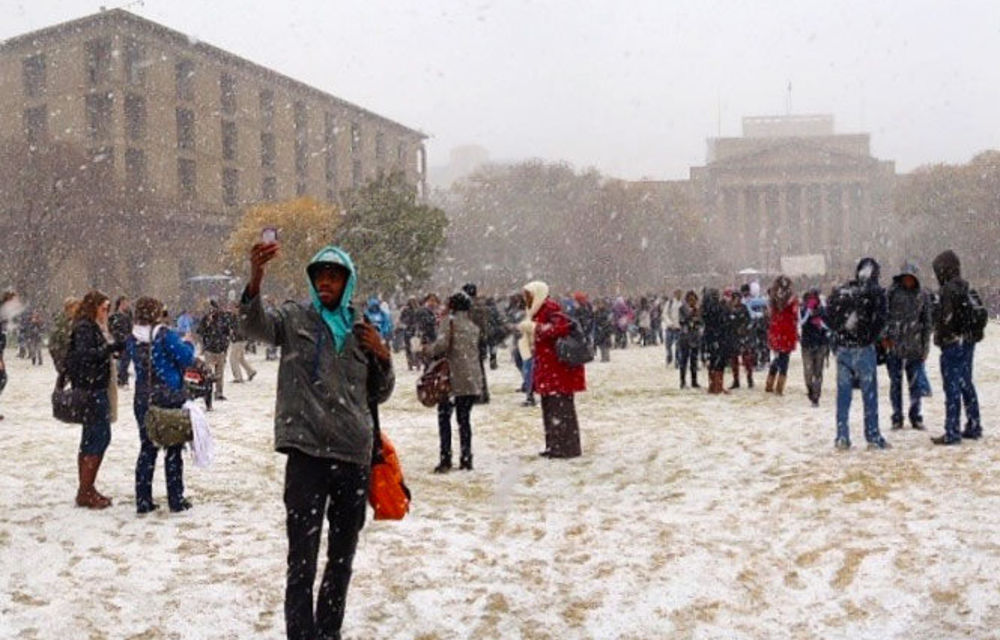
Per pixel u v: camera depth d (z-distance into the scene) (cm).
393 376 488
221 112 7788
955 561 583
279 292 5622
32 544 670
